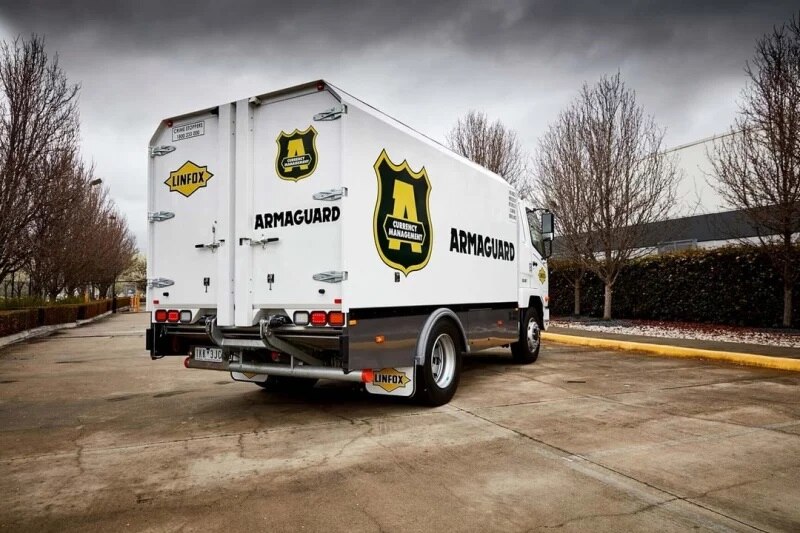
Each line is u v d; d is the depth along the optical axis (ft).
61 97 52.01
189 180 19.45
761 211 38.24
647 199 48.29
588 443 15.53
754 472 13.10
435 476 12.98
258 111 18.28
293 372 17.98
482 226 25.48
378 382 20.17
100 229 93.97
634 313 53.67
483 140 70.85
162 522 10.53
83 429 17.79
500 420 18.33
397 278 18.72
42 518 10.76
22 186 49.06
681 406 20.21
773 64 37.83
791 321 39.37
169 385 26.30
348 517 10.71
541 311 33.14
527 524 10.36
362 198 17.15
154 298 20.04
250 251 18.04
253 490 12.15
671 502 11.34
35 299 67.21
